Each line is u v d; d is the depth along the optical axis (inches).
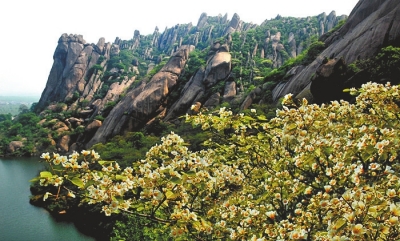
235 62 2502.5
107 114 2792.8
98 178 155.9
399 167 180.2
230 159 274.4
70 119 3164.4
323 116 206.8
